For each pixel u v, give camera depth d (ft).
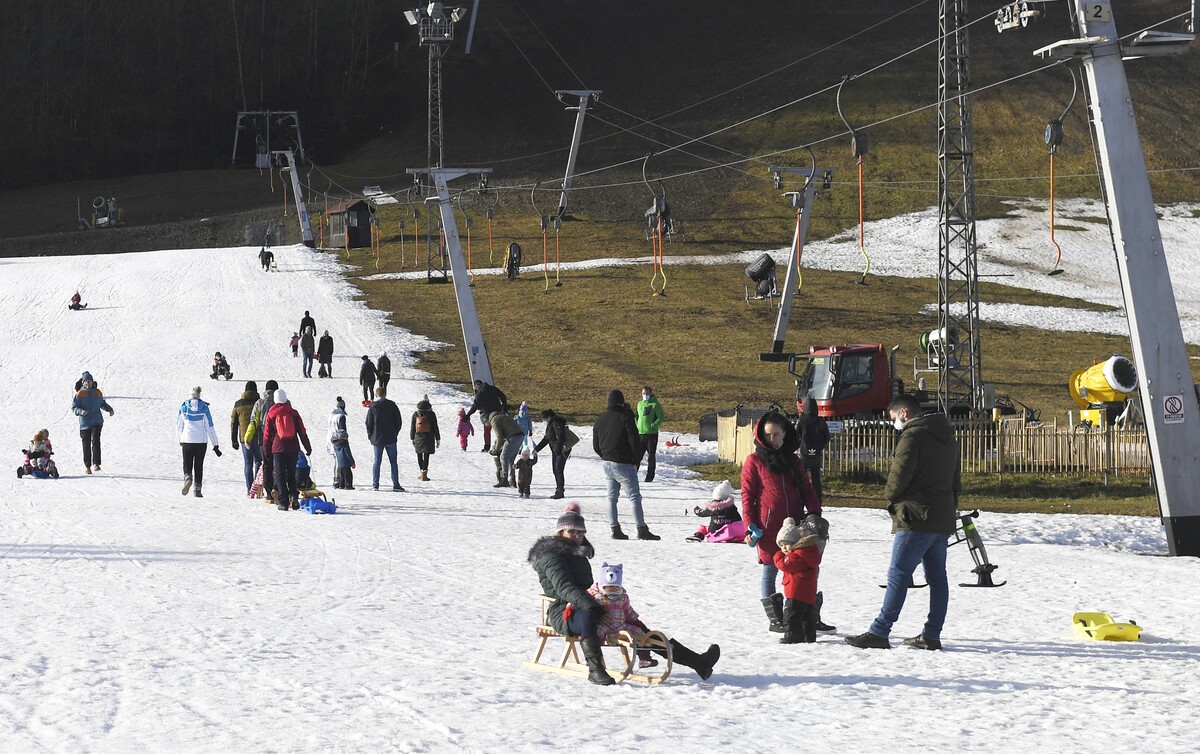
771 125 604.49
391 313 329.31
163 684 38.42
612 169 573.33
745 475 49.62
